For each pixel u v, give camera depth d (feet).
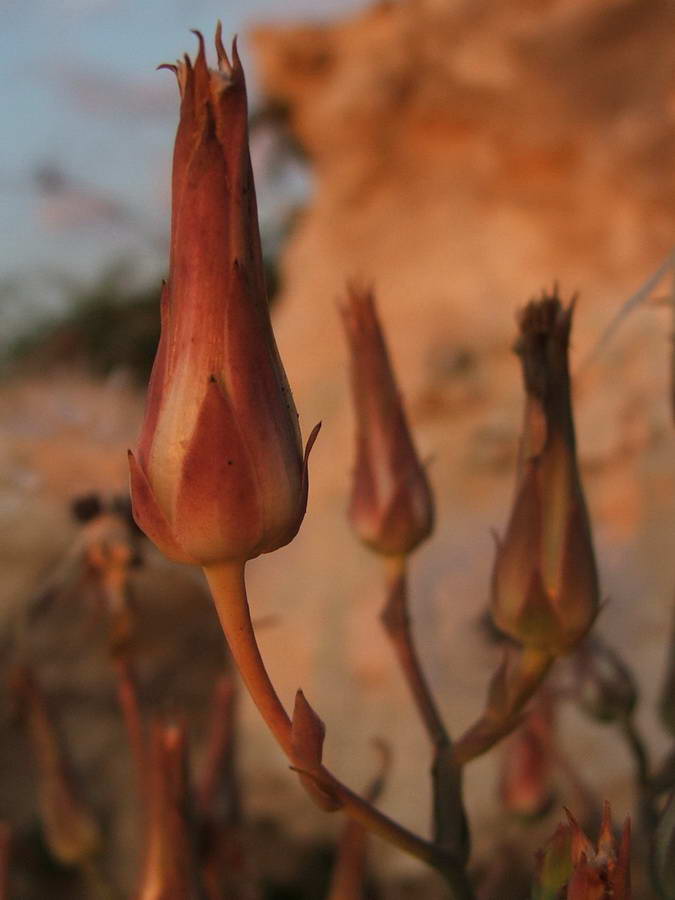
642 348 0.52
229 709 0.27
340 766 0.52
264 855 0.54
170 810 0.21
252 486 0.16
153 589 0.34
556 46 0.61
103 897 0.30
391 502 0.24
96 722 0.45
